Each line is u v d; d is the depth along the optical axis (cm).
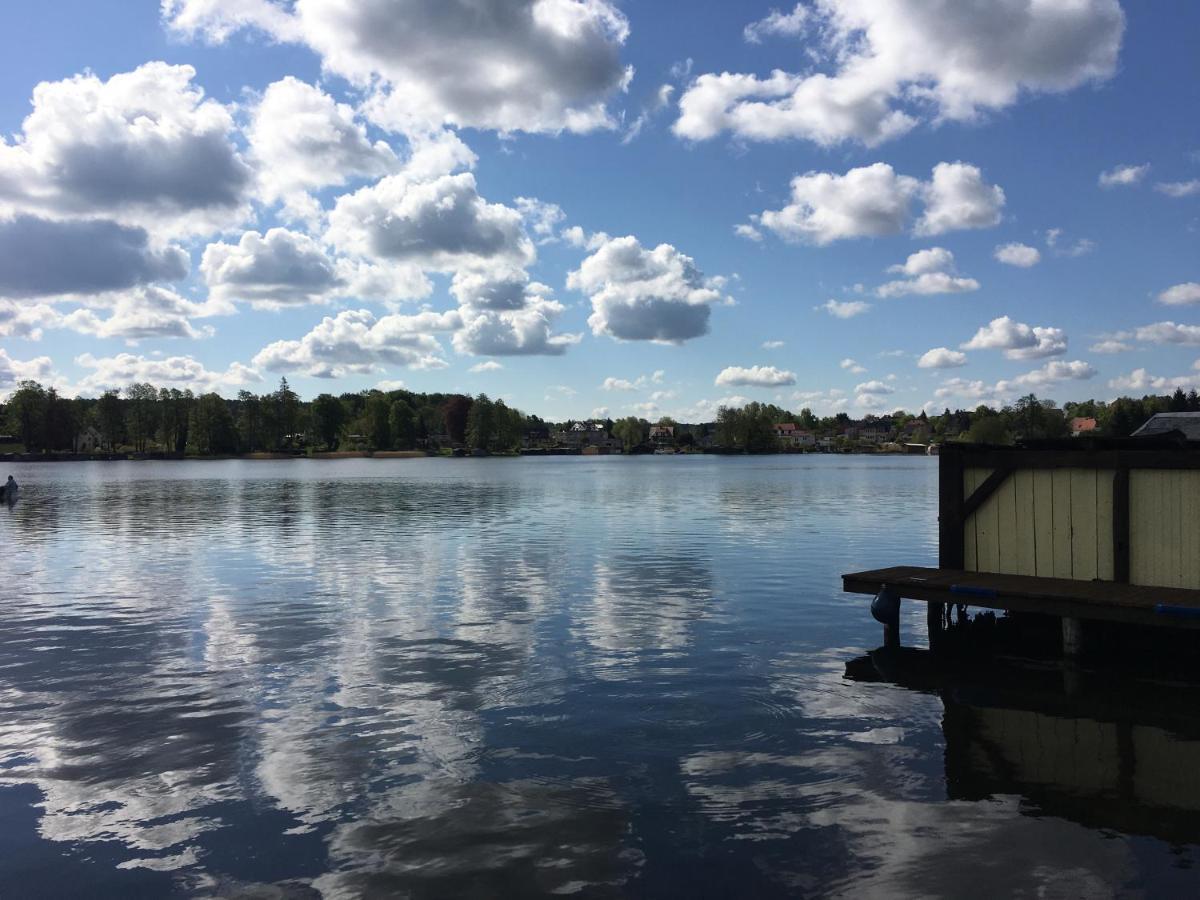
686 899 600
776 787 795
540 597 1822
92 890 624
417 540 3003
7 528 3547
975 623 1515
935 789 790
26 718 1016
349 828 717
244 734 954
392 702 1069
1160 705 1052
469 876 635
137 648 1379
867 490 6372
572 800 769
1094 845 677
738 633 1461
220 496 5844
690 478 8944
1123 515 1280
